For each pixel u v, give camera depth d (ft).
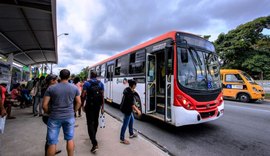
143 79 22.98
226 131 19.69
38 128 18.11
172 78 17.58
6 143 14.01
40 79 24.36
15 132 16.75
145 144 14.26
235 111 31.94
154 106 22.31
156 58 22.90
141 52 24.30
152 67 22.54
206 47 20.61
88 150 12.90
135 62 25.77
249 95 43.57
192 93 17.15
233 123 23.24
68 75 10.32
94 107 13.28
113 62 35.04
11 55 44.19
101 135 16.35
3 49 41.32
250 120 24.94
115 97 32.94
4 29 29.25
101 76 43.55
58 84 10.05
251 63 68.59
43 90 23.30
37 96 24.12
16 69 55.06
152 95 22.36
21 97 30.78
